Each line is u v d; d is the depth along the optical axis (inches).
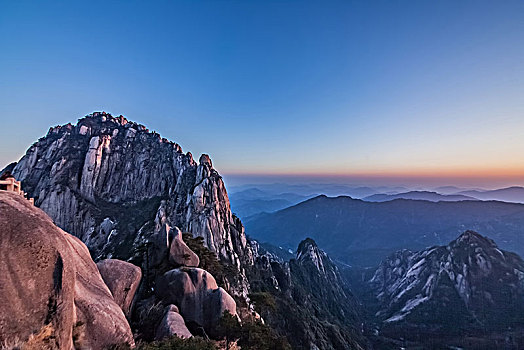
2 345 406.9
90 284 760.3
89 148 5403.5
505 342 5295.3
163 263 1708.9
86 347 616.7
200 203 3978.8
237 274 3083.2
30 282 458.6
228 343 1220.5
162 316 1151.6
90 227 4537.4
